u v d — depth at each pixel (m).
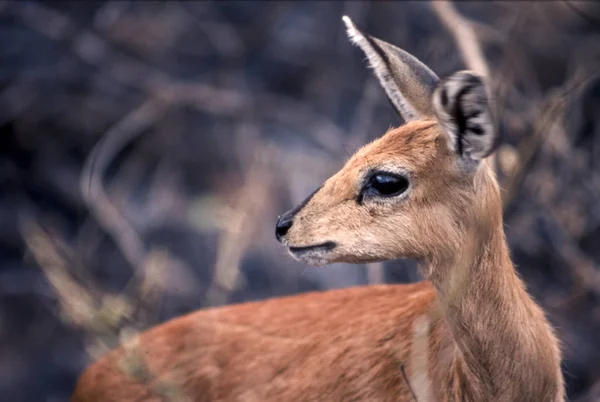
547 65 14.65
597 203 12.65
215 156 15.51
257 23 15.85
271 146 14.93
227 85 15.66
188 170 15.49
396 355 8.02
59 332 14.48
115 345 8.32
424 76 7.91
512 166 8.83
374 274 11.16
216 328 8.94
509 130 12.07
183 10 16.08
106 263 14.46
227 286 10.27
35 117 15.45
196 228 14.13
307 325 8.69
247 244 12.43
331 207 7.64
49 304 14.54
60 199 15.36
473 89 6.91
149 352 8.94
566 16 14.22
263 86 15.95
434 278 7.59
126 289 12.91
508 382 7.48
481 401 7.55
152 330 9.18
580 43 14.29
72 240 14.89
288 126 15.42
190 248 14.48
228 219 10.84
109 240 14.71
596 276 11.86
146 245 14.52
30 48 15.55
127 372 8.30
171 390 8.21
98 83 15.53
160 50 15.91
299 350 8.55
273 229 14.07
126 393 8.86
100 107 15.58
